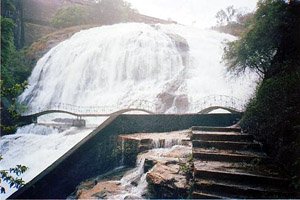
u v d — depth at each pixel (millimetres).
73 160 8148
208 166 6180
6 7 14188
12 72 13836
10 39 13352
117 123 9312
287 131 6512
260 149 7051
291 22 8305
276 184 5512
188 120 10359
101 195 6789
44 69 15266
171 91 15281
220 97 14164
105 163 8797
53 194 7727
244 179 5691
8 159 10109
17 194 7172
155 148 8492
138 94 14984
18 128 11695
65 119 12469
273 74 8578
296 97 6816
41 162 9656
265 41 9172
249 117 8203
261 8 9211
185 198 5906
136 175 7609
